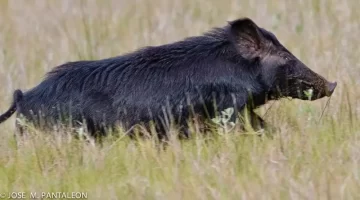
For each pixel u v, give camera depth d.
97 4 57.97
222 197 26.58
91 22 52.69
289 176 27.83
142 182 28.22
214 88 31.75
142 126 31.52
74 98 31.91
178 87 31.70
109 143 31.25
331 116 32.94
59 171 29.38
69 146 30.45
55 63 45.72
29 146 30.73
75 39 49.78
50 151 30.30
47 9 57.41
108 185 28.36
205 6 56.19
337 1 52.22
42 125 31.89
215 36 32.66
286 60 32.44
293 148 30.30
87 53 47.06
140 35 49.75
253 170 28.34
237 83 31.88
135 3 57.91
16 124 32.34
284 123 32.72
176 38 49.25
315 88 32.62
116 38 49.94
